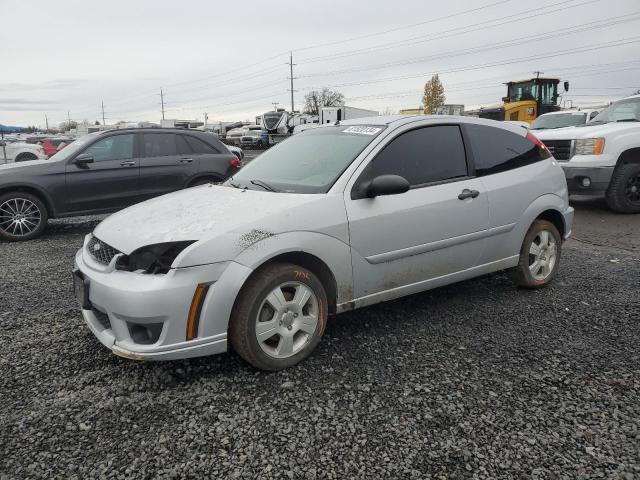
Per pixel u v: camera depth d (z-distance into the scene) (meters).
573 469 2.34
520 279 4.71
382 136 3.86
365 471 2.34
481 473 2.32
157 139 8.47
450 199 4.00
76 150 7.91
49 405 2.86
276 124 42.78
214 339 3.02
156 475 2.31
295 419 2.73
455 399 2.92
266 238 3.13
